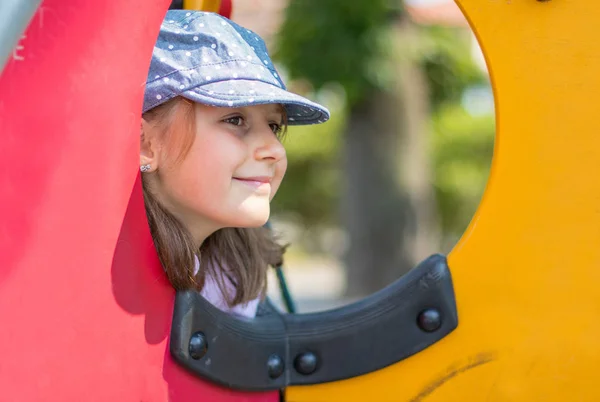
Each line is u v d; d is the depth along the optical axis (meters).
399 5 4.75
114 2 0.71
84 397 0.70
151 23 0.75
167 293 0.79
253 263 1.14
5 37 0.60
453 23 6.55
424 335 0.85
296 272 9.24
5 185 0.64
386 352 0.85
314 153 9.73
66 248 0.68
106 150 0.71
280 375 0.85
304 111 1.09
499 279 0.84
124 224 0.74
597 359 0.83
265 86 0.92
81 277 0.70
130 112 0.73
